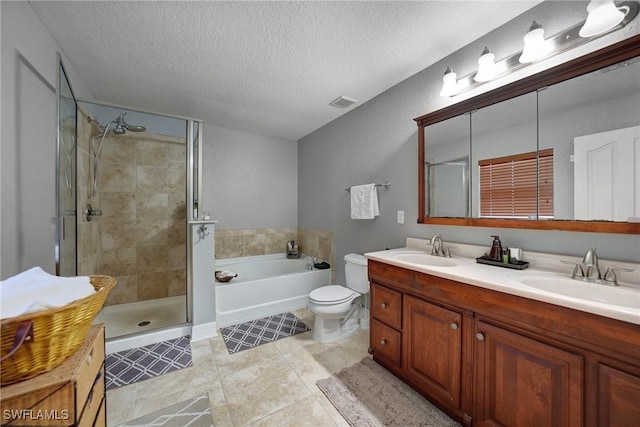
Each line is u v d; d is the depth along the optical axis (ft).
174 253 10.04
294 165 12.91
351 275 7.79
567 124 4.18
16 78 3.97
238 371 5.71
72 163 5.35
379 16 4.72
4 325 1.94
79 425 2.31
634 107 3.57
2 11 3.65
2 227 3.63
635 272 3.56
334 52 5.80
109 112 8.09
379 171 8.05
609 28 3.70
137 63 6.14
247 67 6.37
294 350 6.57
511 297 3.51
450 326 4.31
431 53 5.90
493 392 3.75
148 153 9.57
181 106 8.73
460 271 4.36
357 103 8.61
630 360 2.60
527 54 4.34
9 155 3.79
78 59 5.93
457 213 5.81
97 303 2.63
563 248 4.33
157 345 6.80
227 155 11.12
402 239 7.30
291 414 4.50
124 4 4.36
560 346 3.09
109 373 5.61
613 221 3.72
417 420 4.33
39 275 2.47
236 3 4.37
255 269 11.10
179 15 4.63
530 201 4.62
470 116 5.54
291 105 8.71
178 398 4.89
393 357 5.44
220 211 10.98
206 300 7.30
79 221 6.60
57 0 4.23
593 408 2.84
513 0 4.41
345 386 5.17
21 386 2.06
